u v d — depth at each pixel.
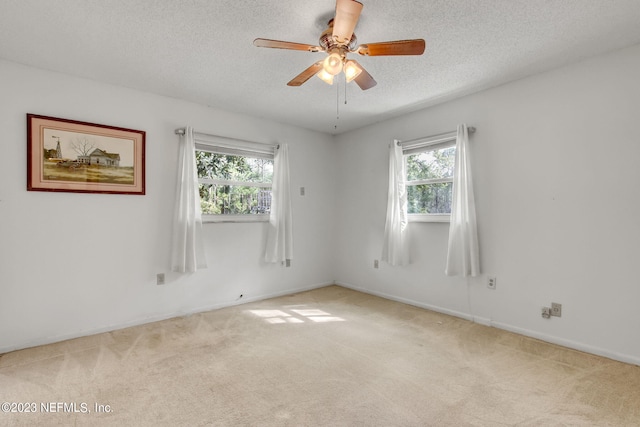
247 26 2.02
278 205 3.90
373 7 1.81
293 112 3.67
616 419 1.64
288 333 2.79
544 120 2.63
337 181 4.61
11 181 2.46
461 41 2.18
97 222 2.83
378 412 1.70
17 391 1.88
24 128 2.51
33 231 2.54
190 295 3.35
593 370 2.13
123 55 2.38
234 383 1.97
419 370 2.14
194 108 3.38
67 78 2.68
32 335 2.53
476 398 1.82
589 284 2.40
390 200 3.71
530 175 2.71
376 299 3.89
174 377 2.04
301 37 2.15
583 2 1.78
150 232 3.10
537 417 1.66
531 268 2.71
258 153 3.86
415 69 2.59
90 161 2.78
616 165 2.28
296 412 1.69
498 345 2.54
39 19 1.92
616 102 2.28
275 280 4.03
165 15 1.90
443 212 3.39
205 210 3.50
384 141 3.97
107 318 2.87
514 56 2.38
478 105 3.05
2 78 2.43
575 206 2.47
